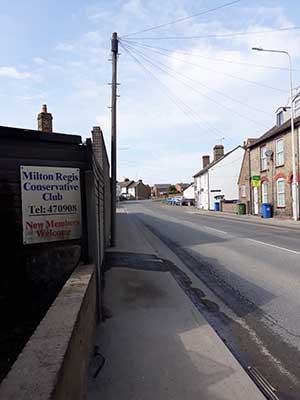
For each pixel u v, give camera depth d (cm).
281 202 2802
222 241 1533
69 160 612
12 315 542
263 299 698
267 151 2917
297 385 393
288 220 2550
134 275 901
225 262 1070
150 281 851
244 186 3878
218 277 890
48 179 586
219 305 673
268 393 377
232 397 367
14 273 552
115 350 480
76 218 612
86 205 610
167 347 488
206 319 601
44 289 568
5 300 541
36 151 577
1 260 544
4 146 551
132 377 408
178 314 622
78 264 585
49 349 254
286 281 819
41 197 578
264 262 1040
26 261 560
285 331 541
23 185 561
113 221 1442
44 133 578
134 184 14400
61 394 230
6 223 548
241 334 536
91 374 412
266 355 466
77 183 618
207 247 1376
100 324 574
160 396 369
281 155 2783
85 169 625
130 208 6091
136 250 1307
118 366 434
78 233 612
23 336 471
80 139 623
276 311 628
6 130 546
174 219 3098
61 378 230
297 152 2512
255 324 573
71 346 276
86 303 400
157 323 579
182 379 404
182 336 525
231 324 577
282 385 393
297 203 2495
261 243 1427
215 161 5325
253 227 2159
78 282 444
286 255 1137
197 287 802
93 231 605
